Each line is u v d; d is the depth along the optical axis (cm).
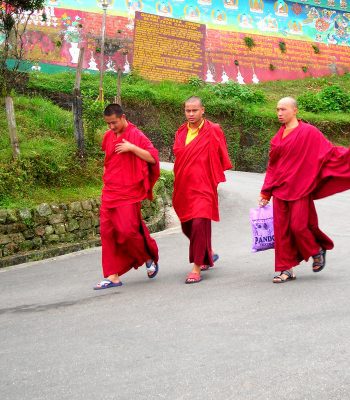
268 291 609
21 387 392
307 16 3353
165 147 2448
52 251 992
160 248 979
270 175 677
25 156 1139
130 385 378
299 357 404
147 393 363
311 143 653
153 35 2791
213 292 621
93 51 2647
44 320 567
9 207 998
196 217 695
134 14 2780
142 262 713
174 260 865
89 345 470
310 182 650
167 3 2898
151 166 703
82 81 2388
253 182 1933
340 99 2939
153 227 1185
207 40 2970
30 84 2147
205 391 359
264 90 3027
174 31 2859
